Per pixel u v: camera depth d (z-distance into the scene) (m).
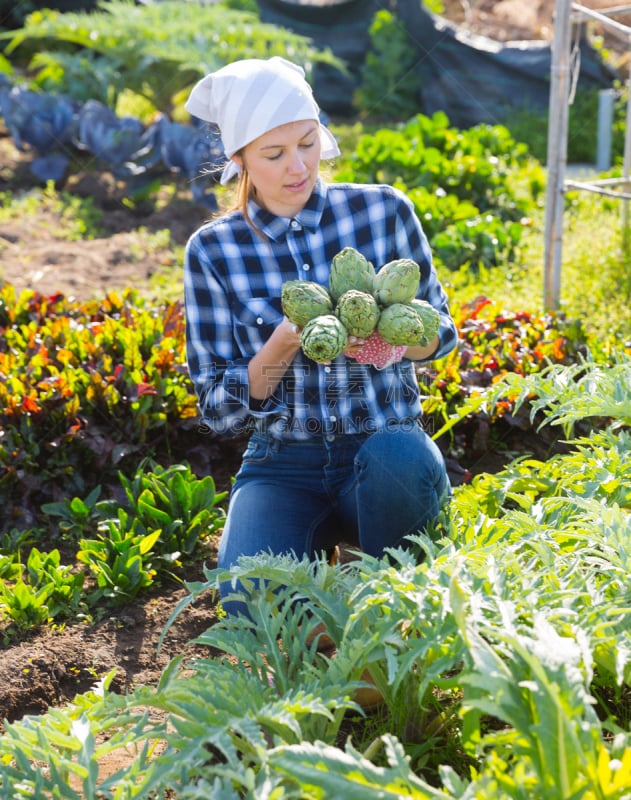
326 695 2.11
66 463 3.99
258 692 2.23
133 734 2.18
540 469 3.13
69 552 3.70
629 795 1.76
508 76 11.91
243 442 4.30
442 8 14.95
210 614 3.23
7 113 9.20
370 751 2.22
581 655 2.01
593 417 4.18
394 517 2.73
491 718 2.48
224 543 2.82
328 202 2.82
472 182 8.23
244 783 1.84
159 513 3.53
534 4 15.56
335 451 2.83
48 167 9.08
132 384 4.14
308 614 2.75
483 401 3.27
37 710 2.81
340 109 12.78
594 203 8.27
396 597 2.17
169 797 2.35
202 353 2.85
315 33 12.90
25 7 13.30
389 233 2.87
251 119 2.56
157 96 10.85
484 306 5.00
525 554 2.63
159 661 3.02
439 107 12.19
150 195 8.85
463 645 2.06
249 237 2.82
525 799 1.79
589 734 1.80
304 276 2.82
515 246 7.19
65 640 3.09
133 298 5.24
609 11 6.68
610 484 2.79
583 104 11.50
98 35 10.80
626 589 2.30
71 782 2.44
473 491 3.10
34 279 6.89
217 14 11.75
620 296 6.02
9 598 3.13
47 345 4.54
